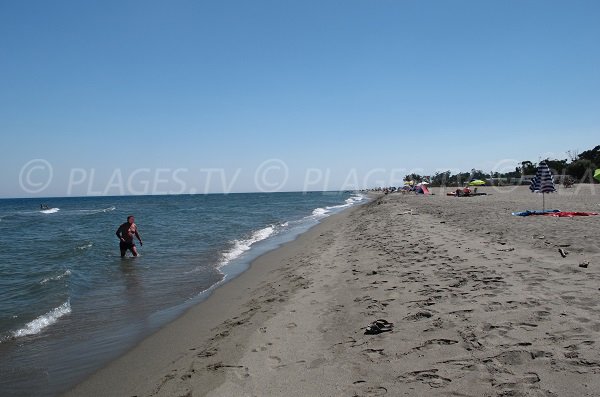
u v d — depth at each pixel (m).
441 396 3.38
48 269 13.16
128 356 6.03
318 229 23.53
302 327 5.90
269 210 49.12
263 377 4.39
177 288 10.38
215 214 41.94
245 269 12.73
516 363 3.74
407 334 4.88
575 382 3.28
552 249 8.97
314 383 4.04
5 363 5.92
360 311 6.15
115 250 17.36
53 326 7.55
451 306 5.65
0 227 31.50
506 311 5.11
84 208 73.19
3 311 8.59
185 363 5.41
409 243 11.76
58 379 5.35
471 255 8.97
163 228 26.22
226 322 7.17
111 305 8.91
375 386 3.76
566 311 4.87
